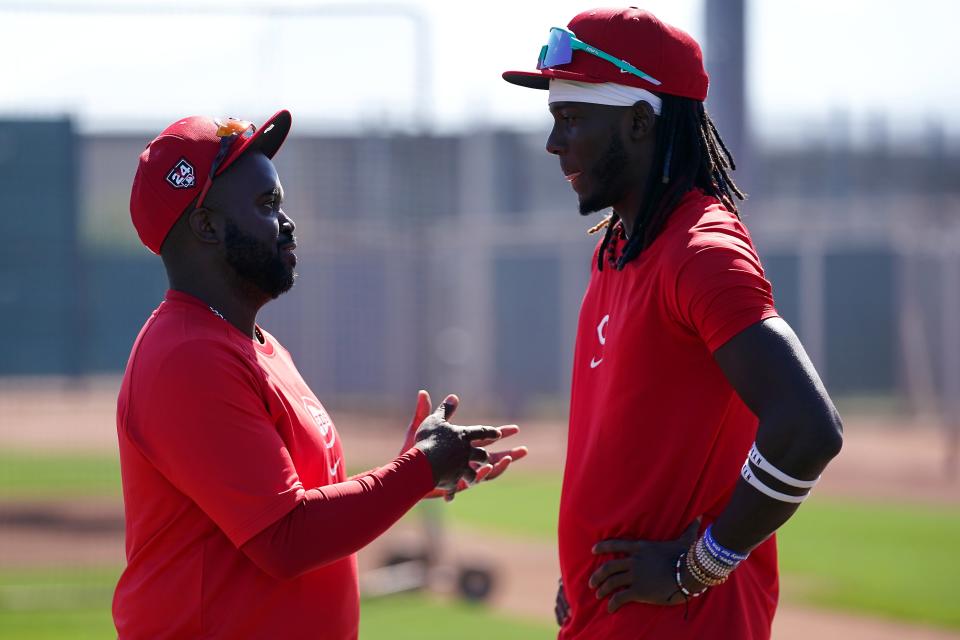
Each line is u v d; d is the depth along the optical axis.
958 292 78.62
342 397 53.78
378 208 39.66
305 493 10.54
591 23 11.05
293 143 39.81
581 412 11.70
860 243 84.62
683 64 10.92
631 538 10.82
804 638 27.20
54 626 27.27
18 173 34.47
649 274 10.58
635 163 11.05
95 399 41.06
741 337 9.72
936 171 77.38
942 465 62.28
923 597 31.77
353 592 11.68
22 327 35.03
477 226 80.19
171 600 10.72
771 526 9.79
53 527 39.06
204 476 10.34
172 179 10.98
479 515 48.28
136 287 36.25
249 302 11.47
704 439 10.66
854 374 84.44
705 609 10.68
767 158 76.56
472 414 83.19
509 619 28.75
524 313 86.38
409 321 44.91
